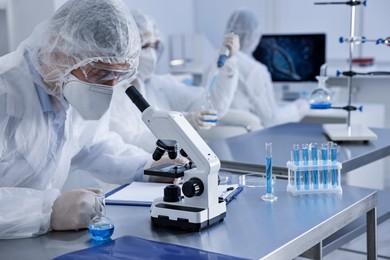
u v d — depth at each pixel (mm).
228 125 3613
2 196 1440
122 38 1573
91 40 1549
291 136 2729
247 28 4055
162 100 3312
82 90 1598
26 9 4137
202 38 5289
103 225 1357
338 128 2736
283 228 1398
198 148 1401
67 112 1749
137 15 2951
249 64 4027
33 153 1668
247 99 4039
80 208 1423
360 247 2541
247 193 1723
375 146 2473
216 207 1433
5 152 1589
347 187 1778
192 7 5859
